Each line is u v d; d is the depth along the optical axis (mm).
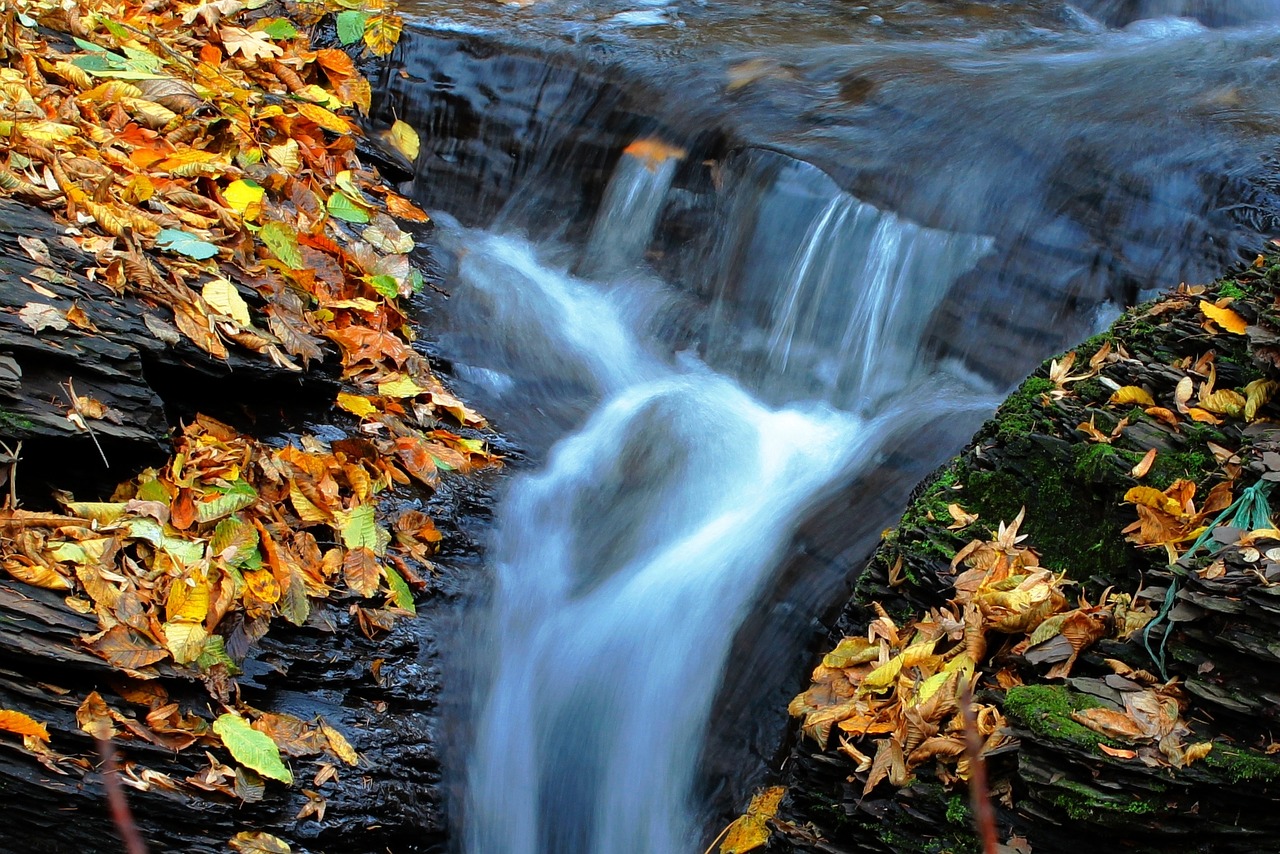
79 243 4137
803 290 5387
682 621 4199
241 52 5984
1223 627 3096
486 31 6539
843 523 4316
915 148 5438
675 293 5727
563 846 3998
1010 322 4949
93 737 3242
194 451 4062
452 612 4250
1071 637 3365
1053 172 5191
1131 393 3928
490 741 4051
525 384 5254
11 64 5008
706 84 6035
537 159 6215
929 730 3357
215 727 3463
